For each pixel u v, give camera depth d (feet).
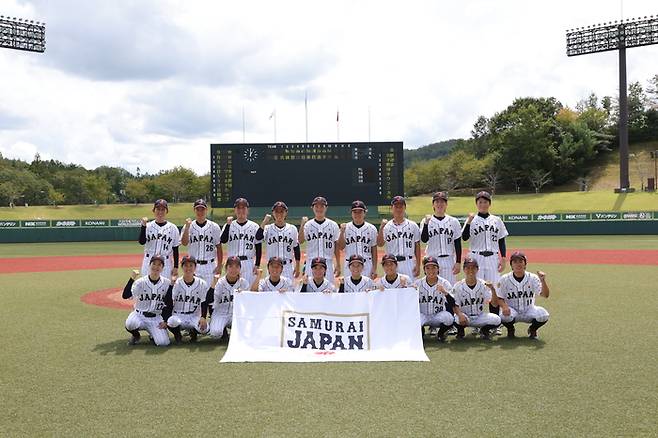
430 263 26.50
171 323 25.82
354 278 27.07
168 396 18.30
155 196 249.14
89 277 57.77
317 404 17.35
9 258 83.56
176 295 26.53
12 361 23.03
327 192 103.45
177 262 32.81
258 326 24.75
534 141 225.56
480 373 20.58
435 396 17.98
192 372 21.21
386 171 103.24
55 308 37.35
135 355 23.99
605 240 106.01
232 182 102.94
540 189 236.43
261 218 122.72
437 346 25.23
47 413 16.83
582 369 20.84
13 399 18.15
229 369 21.61
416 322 24.61
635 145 259.39
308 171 103.30
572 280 48.44
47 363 22.67
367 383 19.56
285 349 23.93
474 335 27.66
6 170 238.68
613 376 19.86
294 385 19.40
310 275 29.22
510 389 18.60
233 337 24.44
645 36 147.95
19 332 29.14
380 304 25.09
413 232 30.60
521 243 102.78
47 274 60.95
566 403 17.12
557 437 14.58
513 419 15.85
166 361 22.90
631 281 47.11
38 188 234.58
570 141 234.17
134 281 26.45
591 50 154.81
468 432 14.97
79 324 31.42
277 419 16.08
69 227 129.18
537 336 26.71
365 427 15.39
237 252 32.12
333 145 103.19
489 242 31.32
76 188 257.96
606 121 264.72
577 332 27.35
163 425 15.75
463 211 158.10
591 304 35.50
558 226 125.18
